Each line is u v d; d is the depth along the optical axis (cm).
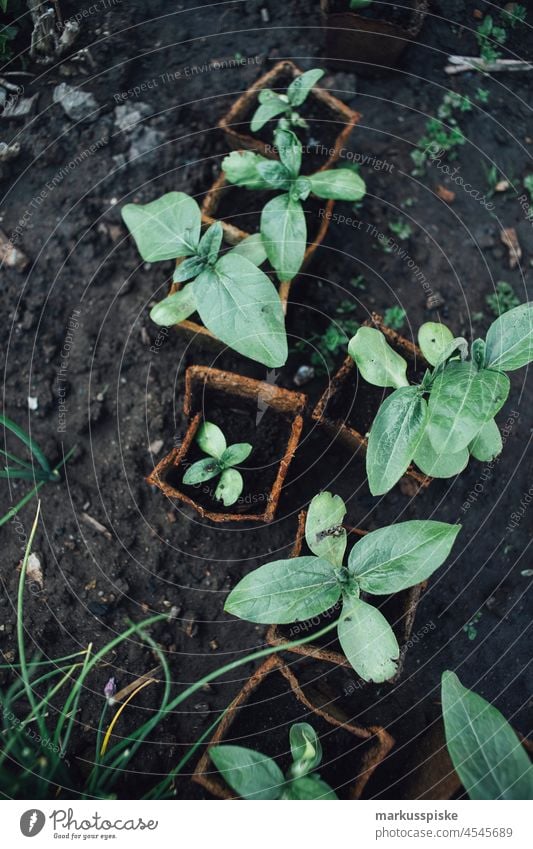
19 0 73
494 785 52
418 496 67
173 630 65
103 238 69
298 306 69
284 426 65
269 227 59
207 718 64
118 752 63
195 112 72
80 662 65
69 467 67
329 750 60
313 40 74
